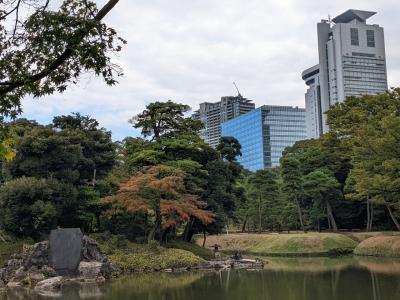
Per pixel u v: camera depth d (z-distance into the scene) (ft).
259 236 187.42
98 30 23.73
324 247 156.04
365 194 139.54
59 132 128.88
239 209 228.63
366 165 131.64
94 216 131.75
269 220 229.66
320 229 201.77
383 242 144.56
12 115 26.16
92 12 25.25
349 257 141.08
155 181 112.16
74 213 128.26
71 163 124.67
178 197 120.98
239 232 238.89
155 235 135.23
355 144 149.07
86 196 128.67
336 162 197.06
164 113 139.95
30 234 117.08
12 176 125.70
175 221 122.62
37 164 120.26
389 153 126.41
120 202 116.67
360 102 180.34
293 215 210.59
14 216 112.47
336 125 187.01
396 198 134.00
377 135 130.72
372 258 133.90
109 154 139.74
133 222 139.13
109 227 136.98
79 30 23.29
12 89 24.43
